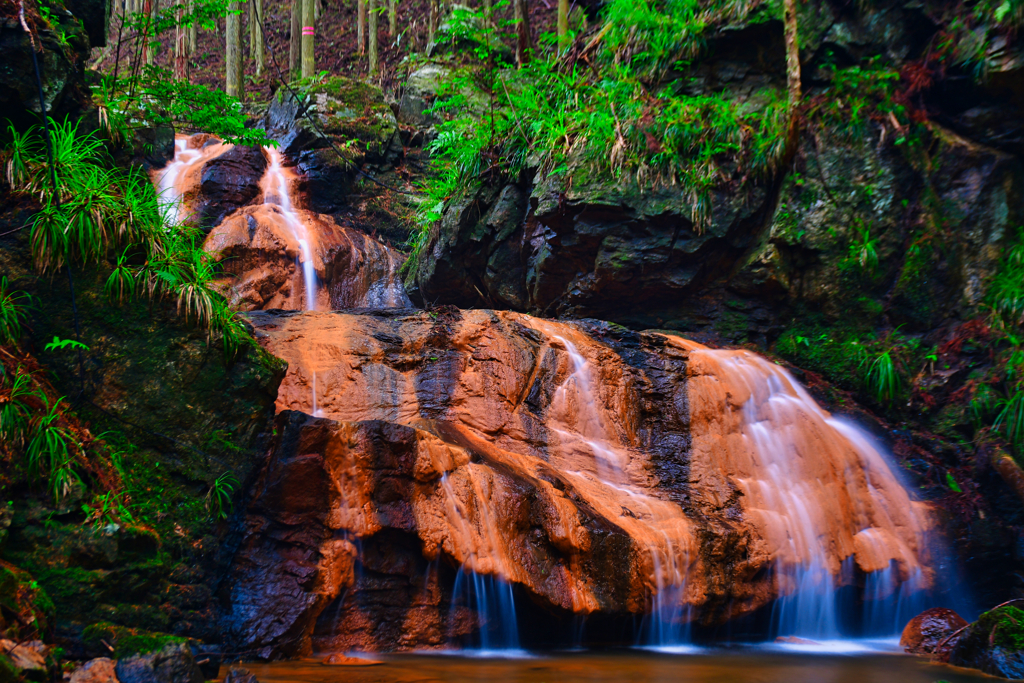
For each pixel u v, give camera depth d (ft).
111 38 90.84
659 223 35.29
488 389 26.58
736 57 38.27
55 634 15.44
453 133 43.06
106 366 19.53
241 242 43.27
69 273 19.51
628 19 39.11
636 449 27.84
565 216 35.83
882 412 34.01
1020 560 29.07
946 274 34.81
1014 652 20.27
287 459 19.81
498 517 21.15
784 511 26.94
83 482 17.48
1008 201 34.81
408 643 20.18
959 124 36.09
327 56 96.27
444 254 42.06
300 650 18.62
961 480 30.83
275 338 25.82
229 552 19.29
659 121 36.22
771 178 36.01
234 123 34.06
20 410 17.16
